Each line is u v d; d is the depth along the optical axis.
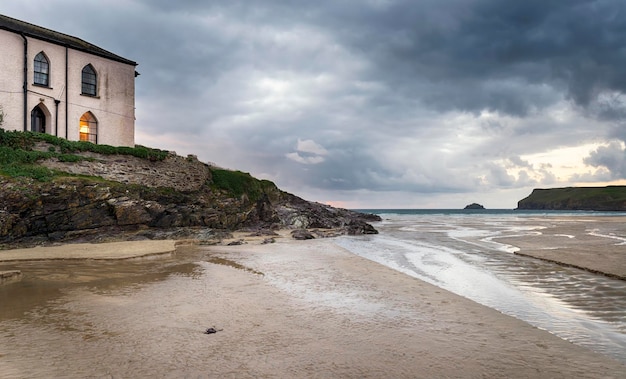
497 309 9.14
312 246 22.23
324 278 12.43
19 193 19.58
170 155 30.58
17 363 5.56
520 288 11.44
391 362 5.77
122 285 10.98
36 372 5.26
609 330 7.63
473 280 12.65
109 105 31.20
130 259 15.73
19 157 22.59
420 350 6.28
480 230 38.97
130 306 8.74
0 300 9.25
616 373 5.46
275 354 6.03
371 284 11.56
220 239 24.16
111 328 7.20
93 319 7.75
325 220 40.66
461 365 5.70
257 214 36.06
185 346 6.31
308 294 10.20
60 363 5.59
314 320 7.89
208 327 7.32
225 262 15.55
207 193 32.34
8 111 25.98
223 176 36.31
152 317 7.91
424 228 43.25
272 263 15.43
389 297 9.96
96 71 30.53
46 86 27.83
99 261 15.18
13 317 7.87
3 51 25.92
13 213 19.23
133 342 6.47
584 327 7.82
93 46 32.66
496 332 7.25
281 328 7.33
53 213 20.67
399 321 7.89
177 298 9.50
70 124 28.94
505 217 86.25
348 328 7.39
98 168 25.72
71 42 30.16
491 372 5.46
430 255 18.86
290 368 5.51
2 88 25.80
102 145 27.02
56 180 21.67
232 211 31.56
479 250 20.78
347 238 29.25
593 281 12.42
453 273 13.93
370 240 27.50
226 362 5.69
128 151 27.83
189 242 22.36
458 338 6.89
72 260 15.34
